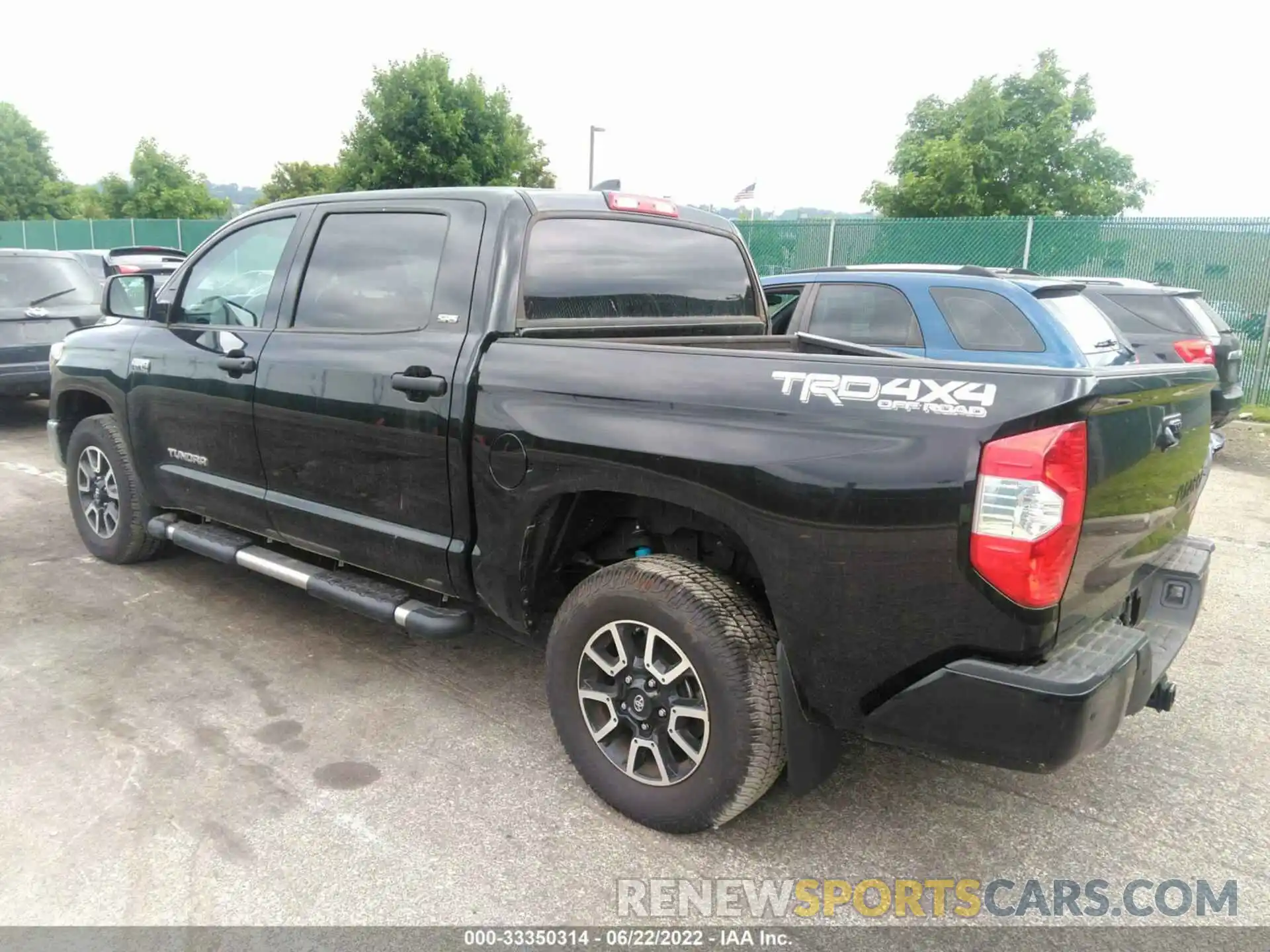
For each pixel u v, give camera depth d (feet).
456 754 11.16
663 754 9.44
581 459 9.40
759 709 8.68
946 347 19.57
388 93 75.36
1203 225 38.01
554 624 10.18
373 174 75.61
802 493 7.97
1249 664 14.26
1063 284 20.17
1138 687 8.17
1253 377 38.52
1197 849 9.61
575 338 11.35
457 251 11.16
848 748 11.53
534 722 12.02
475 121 77.30
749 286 14.76
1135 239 39.24
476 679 13.25
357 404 11.54
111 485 16.98
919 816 10.08
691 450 8.64
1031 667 7.45
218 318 14.33
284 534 13.29
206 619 15.12
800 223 46.01
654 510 9.92
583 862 9.16
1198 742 11.82
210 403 13.80
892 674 7.95
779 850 9.45
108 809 9.85
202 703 12.28
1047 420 7.08
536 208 11.21
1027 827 9.93
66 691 12.55
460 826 9.70
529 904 8.56
